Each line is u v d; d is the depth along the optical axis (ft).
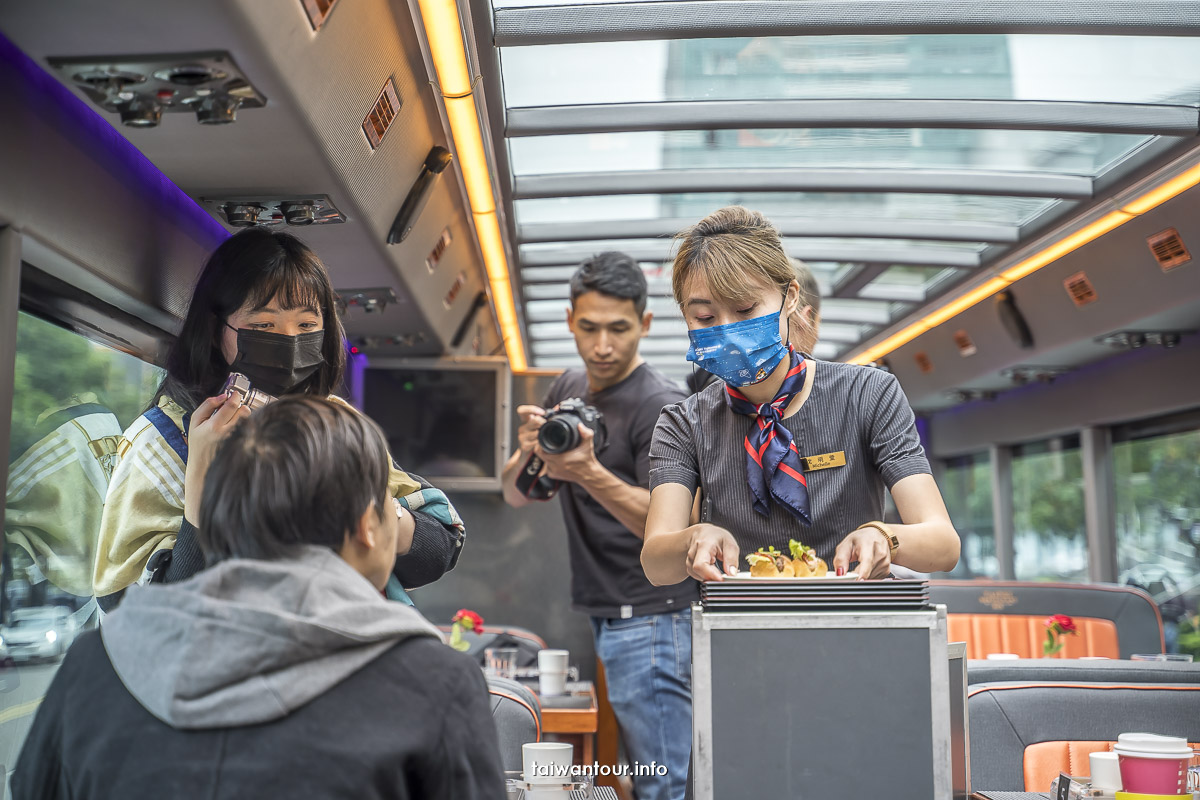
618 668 11.77
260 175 8.95
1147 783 6.42
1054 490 27.14
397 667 4.49
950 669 5.66
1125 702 9.38
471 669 4.71
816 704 5.23
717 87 12.40
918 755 5.20
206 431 6.45
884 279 22.17
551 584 18.49
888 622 5.26
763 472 7.18
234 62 6.73
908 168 15.26
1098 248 17.95
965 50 11.50
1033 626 19.49
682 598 11.54
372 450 4.93
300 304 7.32
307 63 7.48
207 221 10.41
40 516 8.15
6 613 7.70
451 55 9.77
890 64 11.88
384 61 9.18
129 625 4.50
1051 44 11.39
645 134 13.80
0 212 6.36
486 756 4.53
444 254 14.92
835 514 7.19
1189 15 10.34
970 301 21.95
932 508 6.75
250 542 4.64
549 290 21.17
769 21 10.39
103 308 8.59
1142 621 19.26
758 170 15.23
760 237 7.09
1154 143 14.14
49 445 8.27
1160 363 20.92
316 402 5.01
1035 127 12.88
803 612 5.27
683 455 7.68
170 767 4.20
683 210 17.10
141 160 8.69
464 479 17.72
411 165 11.23
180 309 9.63
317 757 4.17
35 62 6.60
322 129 8.31
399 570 6.98
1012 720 9.33
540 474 12.32
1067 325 20.65
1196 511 20.99
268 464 4.67
